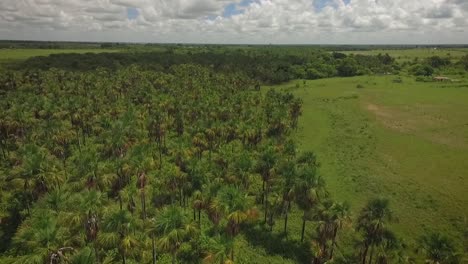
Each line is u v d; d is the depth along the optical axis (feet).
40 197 187.42
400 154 281.74
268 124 336.90
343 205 155.43
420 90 540.11
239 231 185.98
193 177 205.05
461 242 172.76
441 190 216.74
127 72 572.51
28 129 303.07
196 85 486.38
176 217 132.67
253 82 600.39
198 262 159.43
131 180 208.13
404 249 162.71
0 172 227.61
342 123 381.40
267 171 199.62
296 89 600.39
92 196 142.61
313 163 222.69
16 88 463.42
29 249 118.11
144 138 287.28
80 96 391.86
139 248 153.38
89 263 109.29
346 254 169.99
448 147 286.66
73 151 282.77
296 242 179.73
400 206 206.49
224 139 303.68
